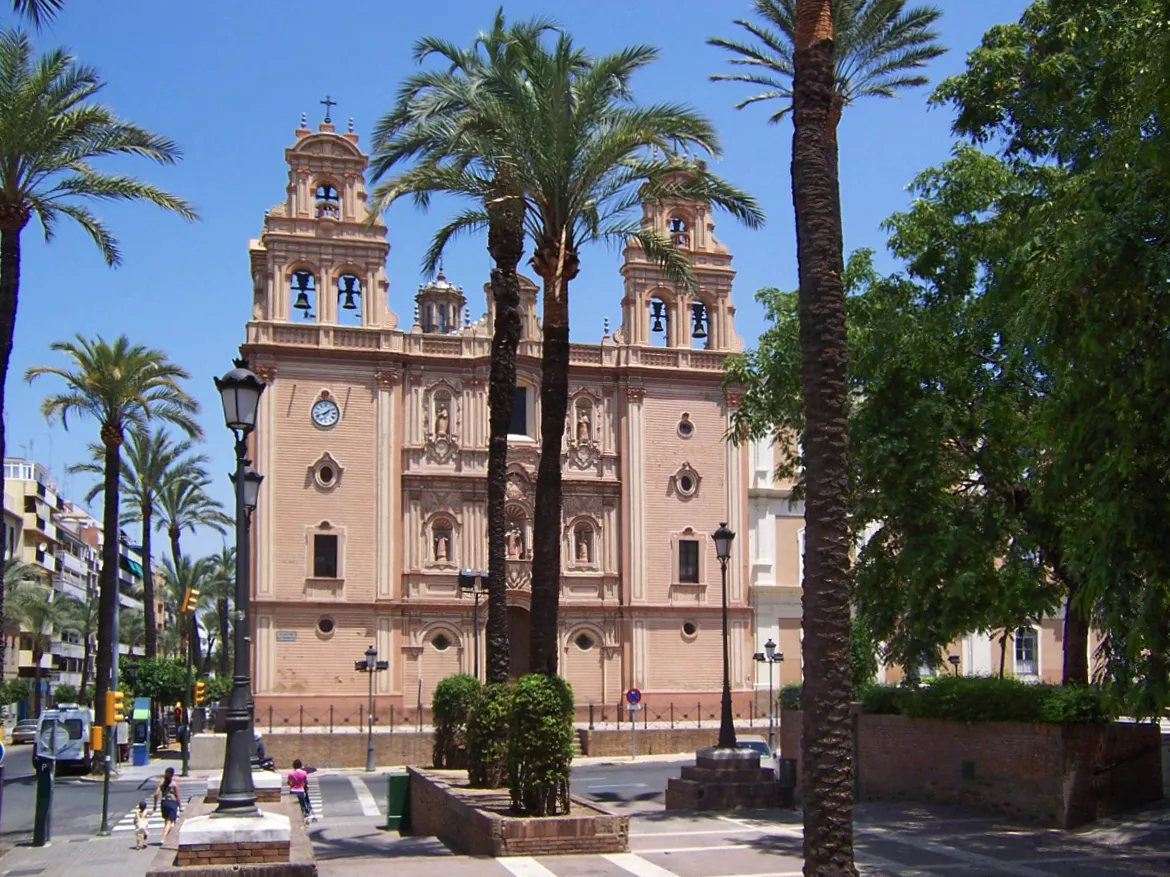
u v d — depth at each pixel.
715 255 64.06
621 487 61.72
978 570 27.64
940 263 30.08
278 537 57.00
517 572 59.84
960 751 27.17
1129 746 25.02
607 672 60.62
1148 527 17.27
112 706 33.16
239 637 18.47
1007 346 26.30
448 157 27.36
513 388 28.06
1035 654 63.50
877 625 28.98
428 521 59.12
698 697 61.25
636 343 62.53
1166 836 22.59
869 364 28.20
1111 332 17.53
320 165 59.59
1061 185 24.89
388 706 57.22
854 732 30.75
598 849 21.61
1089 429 18.11
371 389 59.03
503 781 27.06
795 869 20.31
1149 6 21.08
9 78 28.72
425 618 58.50
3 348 27.48
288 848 16.98
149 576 65.94
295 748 51.94
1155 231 17.55
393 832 31.25
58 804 41.31
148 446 65.00
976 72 28.83
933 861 21.03
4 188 28.30
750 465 64.25
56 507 124.06
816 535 14.83
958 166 29.86
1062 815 24.09
